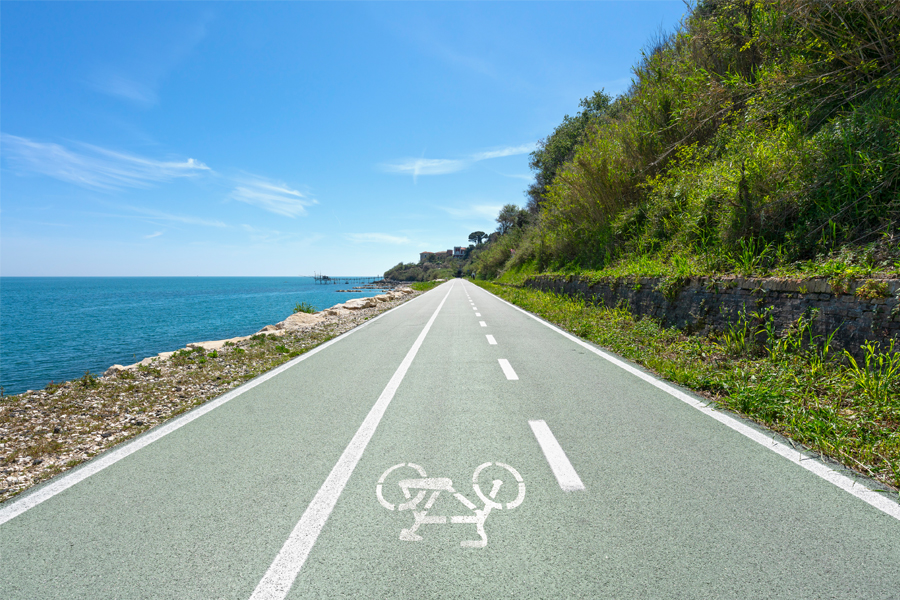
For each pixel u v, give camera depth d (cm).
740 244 820
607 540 242
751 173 829
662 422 432
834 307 539
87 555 242
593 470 329
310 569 225
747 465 334
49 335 2617
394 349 920
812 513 266
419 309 2027
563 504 282
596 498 288
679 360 670
